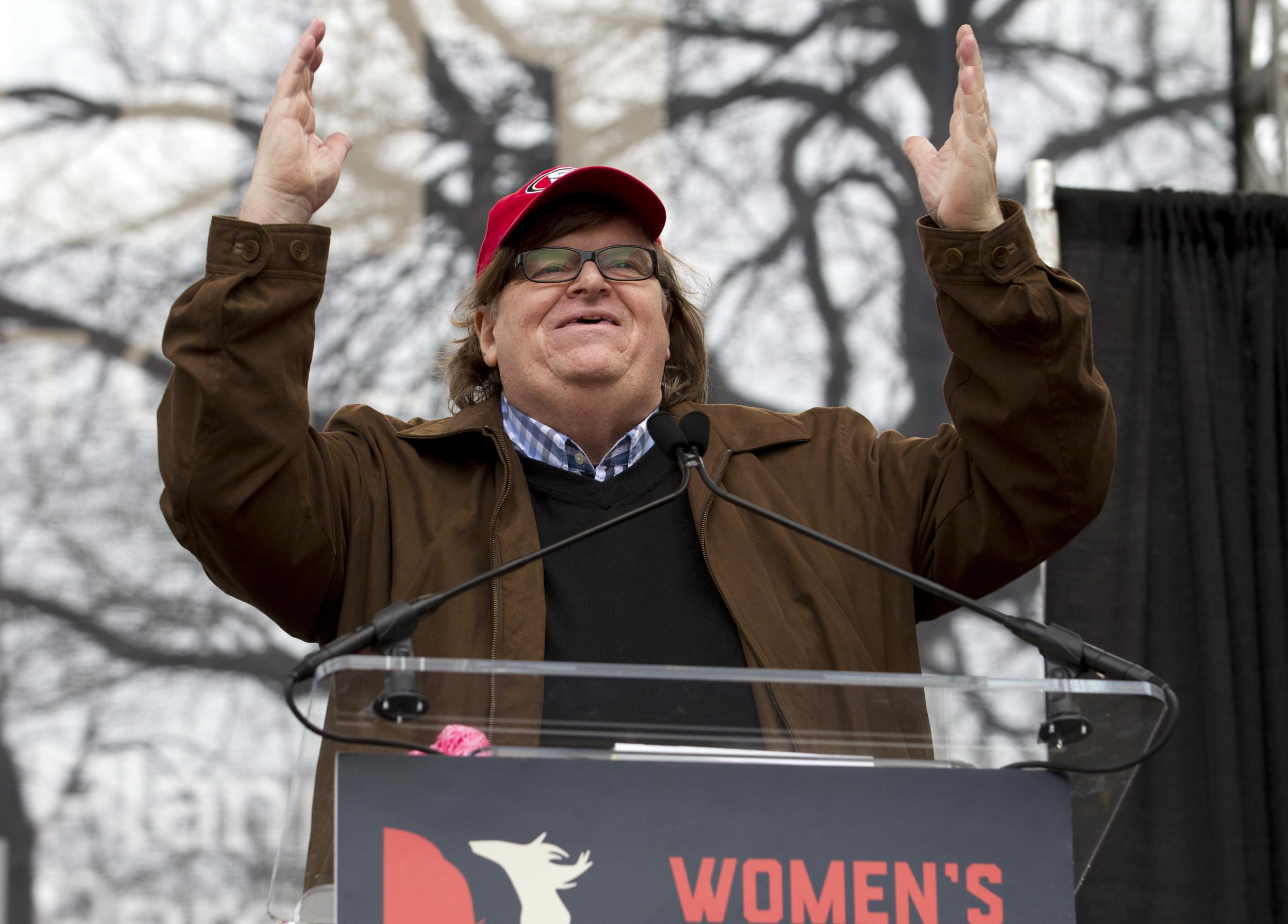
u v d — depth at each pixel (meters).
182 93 15.12
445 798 5.24
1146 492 13.24
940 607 9.20
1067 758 5.62
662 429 7.19
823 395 14.91
